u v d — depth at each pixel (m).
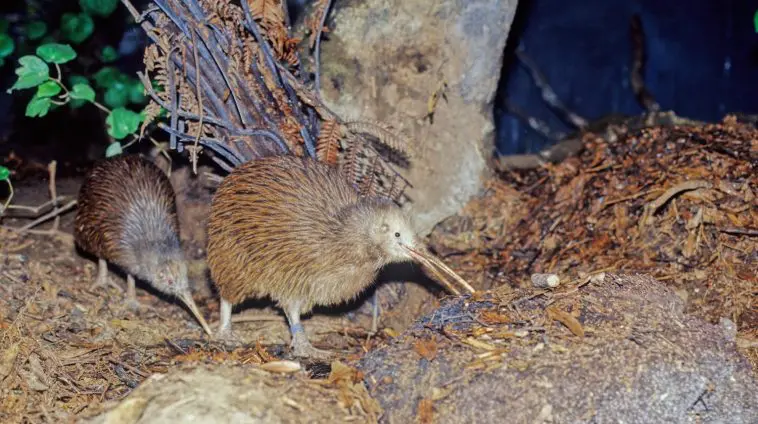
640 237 2.60
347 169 2.52
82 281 2.77
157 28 2.46
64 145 3.35
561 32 4.89
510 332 2.12
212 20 2.45
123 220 2.67
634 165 2.80
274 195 2.38
